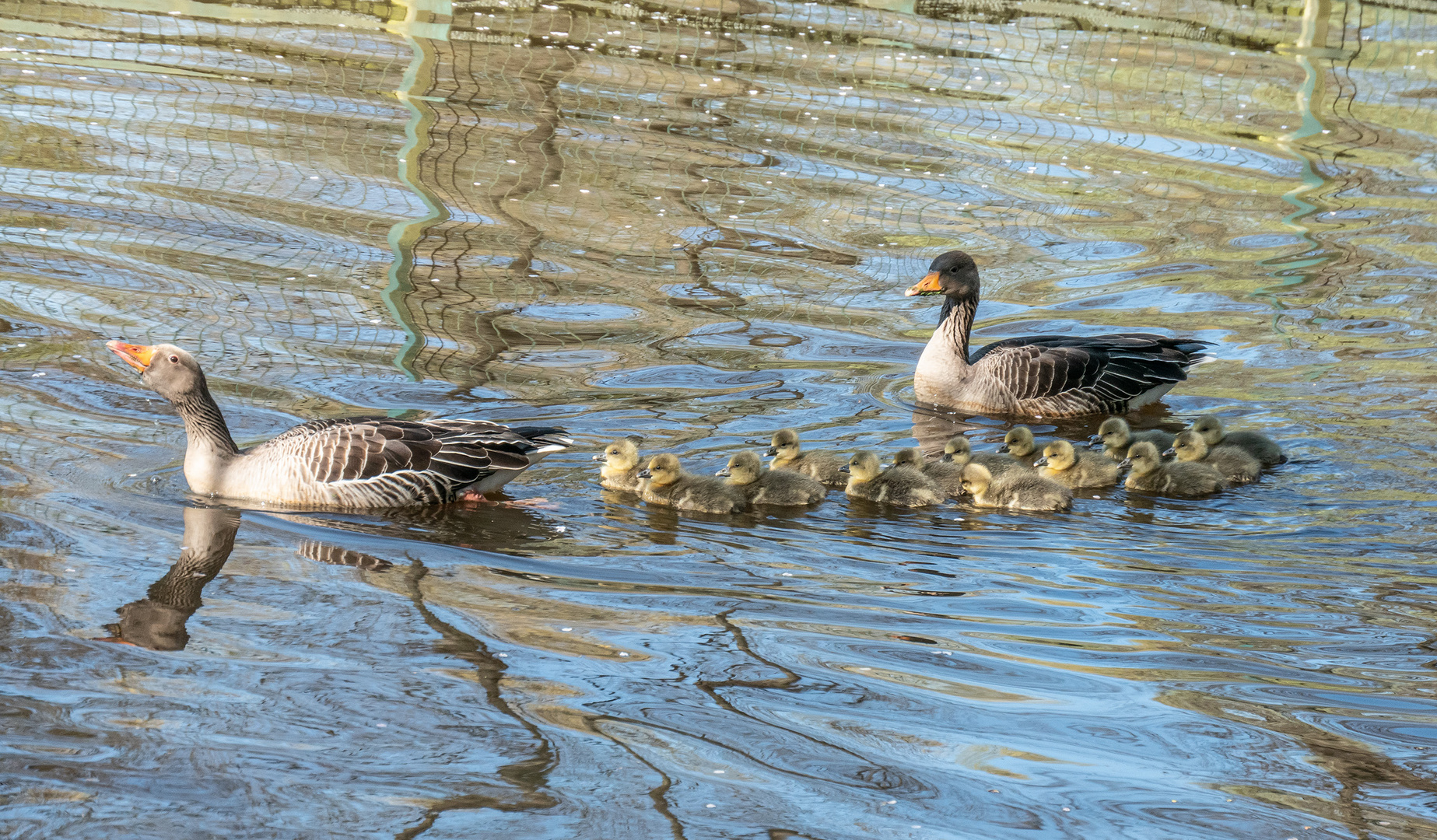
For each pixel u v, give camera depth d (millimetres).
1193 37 28156
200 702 7484
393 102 21734
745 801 6887
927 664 8461
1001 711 7930
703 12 27859
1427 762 7570
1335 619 9352
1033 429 13750
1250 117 24156
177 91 21406
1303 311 16625
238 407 12203
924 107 23594
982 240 18547
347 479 10578
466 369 13531
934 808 6910
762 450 12266
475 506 10977
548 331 14695
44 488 10375
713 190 19359
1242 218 19891
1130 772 7352
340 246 16422
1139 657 8695
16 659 7812
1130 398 14258
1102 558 10336
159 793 6648
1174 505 11562
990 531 10906
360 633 8438
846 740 7520
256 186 18000
